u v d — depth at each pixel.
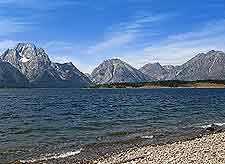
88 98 130.75
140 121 43.88
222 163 15.28
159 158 17.70
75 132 33.78
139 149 22.95
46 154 22.84
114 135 31.38
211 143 22.08
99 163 18.48
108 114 56.03
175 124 40.31
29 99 124.44
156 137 30.03
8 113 59.84
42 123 42.88
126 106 78.31
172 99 111.88
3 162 20.52
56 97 144.38
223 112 57.66
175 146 22.53
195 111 60.22
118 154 21.97
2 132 34.28
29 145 26.45
